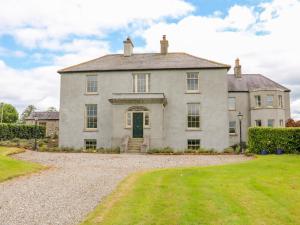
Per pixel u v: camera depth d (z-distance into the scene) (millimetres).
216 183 11531
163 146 27922
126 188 10609
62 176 13227
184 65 29500
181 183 11461
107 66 30672
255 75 42031
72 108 30375
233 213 7863
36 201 9016
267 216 7703
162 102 27484
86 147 29953
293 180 12461
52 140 36531
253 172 14305
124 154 24609
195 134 28734
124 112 27938
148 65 30047
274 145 23297
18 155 21062
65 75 30812
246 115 38812
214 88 28984
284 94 40906
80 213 7895
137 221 7184
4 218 7465
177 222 7137
